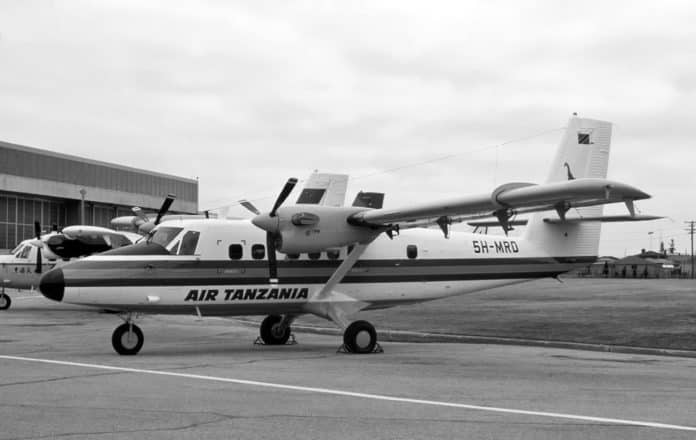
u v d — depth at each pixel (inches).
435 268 709.9
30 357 572.4
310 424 318.0
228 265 631.2
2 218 2443.4
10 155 2413.9
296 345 703.7
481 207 572.4
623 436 298.8
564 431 307.3
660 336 680.4
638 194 513.7
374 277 687.1
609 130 762.8
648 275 3609.7
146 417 330.0
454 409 354.9
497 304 1106.7
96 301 582.2
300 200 1504.7
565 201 544.7
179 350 645.3
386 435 298.5
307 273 660.1
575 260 768.9
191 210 3235.7
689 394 404.8
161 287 605.0
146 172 2977.4
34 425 311.9
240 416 334.0
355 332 625.6
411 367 520.7
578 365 540.7
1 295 1224.8
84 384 426.0
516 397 390.9
